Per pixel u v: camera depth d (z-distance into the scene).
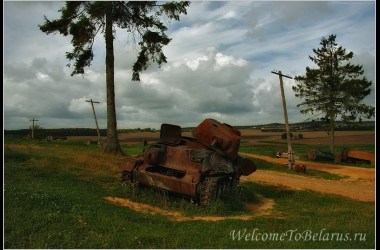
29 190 13.48
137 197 14.98
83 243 9.04
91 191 15.38
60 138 83.75
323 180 27.17
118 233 9.97
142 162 16.73
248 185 20.70
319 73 44.53
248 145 71.00
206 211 13.48
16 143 38.12
